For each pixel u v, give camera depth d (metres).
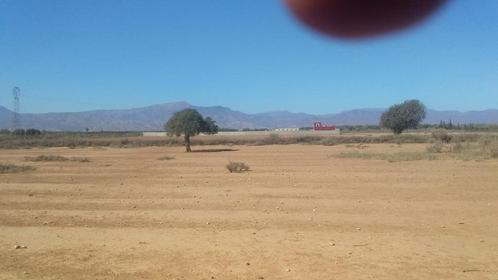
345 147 73.75
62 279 9.94
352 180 27.22
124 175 32.25
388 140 90.88
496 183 25.03
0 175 32.53
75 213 17.30
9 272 10.38
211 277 9.97
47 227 14.91
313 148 72.62
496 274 10.06
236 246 12.29
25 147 95.38
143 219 16.03
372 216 16.30
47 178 30.36
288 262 10.89
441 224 14.95
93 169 37.62
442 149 55.09
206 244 12.51
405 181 26.44
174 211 17.56
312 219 15.81
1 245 12.60
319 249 11.95
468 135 92.94
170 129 68.38
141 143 100.00
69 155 61.97
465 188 23.28
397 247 12.15
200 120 69.06
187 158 51.72
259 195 21.53
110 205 19.11
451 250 11.88
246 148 77.00
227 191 22.98
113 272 10.35
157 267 10.66
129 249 12.10
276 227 14.62
